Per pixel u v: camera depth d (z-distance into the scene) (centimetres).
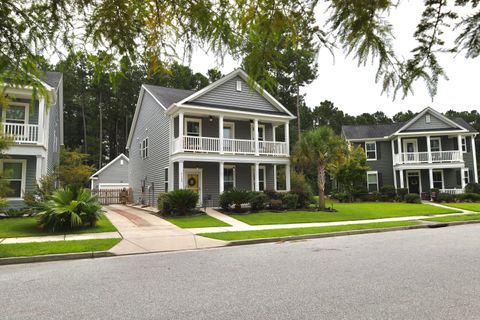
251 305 402
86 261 716
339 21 224
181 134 1659
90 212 1136
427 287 472
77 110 4506
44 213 1056
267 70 280
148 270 610
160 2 252
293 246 873
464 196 2359
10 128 1463
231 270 595
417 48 227
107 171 3183
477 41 224
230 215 1509
